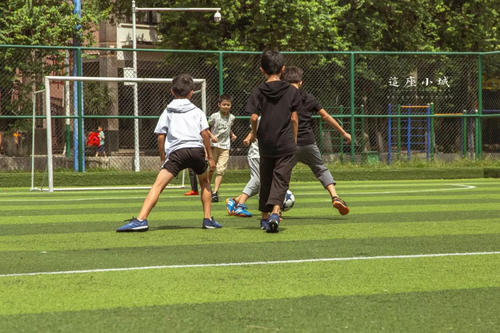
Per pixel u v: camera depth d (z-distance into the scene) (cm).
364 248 711
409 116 2252
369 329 408
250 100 844
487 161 2323
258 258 648
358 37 3136
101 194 1622
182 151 861
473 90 2389
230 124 1425
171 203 1320
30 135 2050
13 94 2070
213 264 615
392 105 2402
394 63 2370
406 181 2097
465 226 909
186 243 751
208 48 3003
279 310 451
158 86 2200
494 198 1392
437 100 2428
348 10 3112
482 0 3381
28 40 2753
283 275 565
